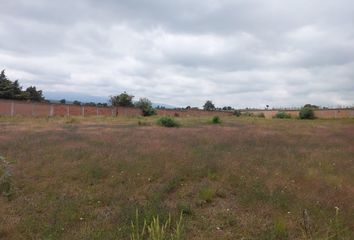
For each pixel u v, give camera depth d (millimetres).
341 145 15031
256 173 8547
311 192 7098
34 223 5152
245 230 5152
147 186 7320
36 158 9867
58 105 40906
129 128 21844
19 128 20203
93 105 45938
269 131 22188
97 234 4785
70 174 8117
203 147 12672
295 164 9914
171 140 14805
